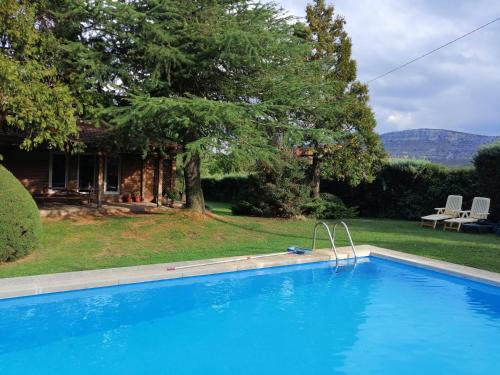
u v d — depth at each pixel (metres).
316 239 13.20
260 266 9.35
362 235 14.41
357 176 19.98
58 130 10.99
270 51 12.77
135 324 6.57
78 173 20.53
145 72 13.28
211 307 7.45
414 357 5.62
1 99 9.70
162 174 21.75
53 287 7.05
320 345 5.96
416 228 16.86
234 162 12.20
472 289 8.54
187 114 11.64
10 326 6.28
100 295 7.48
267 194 18.16
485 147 17.34
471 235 14.80
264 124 13.18
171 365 5.27
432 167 20.34
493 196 16.92
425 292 8.47
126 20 11.80
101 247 10.74
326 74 17.03
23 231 9.00
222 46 12.07
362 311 7.38
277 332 6.43
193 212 15.53
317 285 8.84
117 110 11.76
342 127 18.97
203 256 10.18
